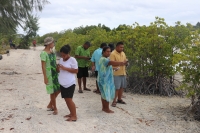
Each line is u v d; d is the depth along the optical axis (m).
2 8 12.27
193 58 6.07
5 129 5.22
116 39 9.93
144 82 9.13
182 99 8.41
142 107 7.21
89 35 15.12
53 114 6.21
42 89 9.11
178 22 8.91
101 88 6.33
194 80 6.22
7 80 10.69
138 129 5.49
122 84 7.28
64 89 5.73
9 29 12.94
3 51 29.69
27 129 5.25
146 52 8.88
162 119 6.19
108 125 5.65
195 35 6.42
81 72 8.72
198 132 5.46
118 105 7.30
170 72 8.72
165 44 8.49
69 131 5.23
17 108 6.64
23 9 12.87
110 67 6.29
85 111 6.61
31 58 22.50
